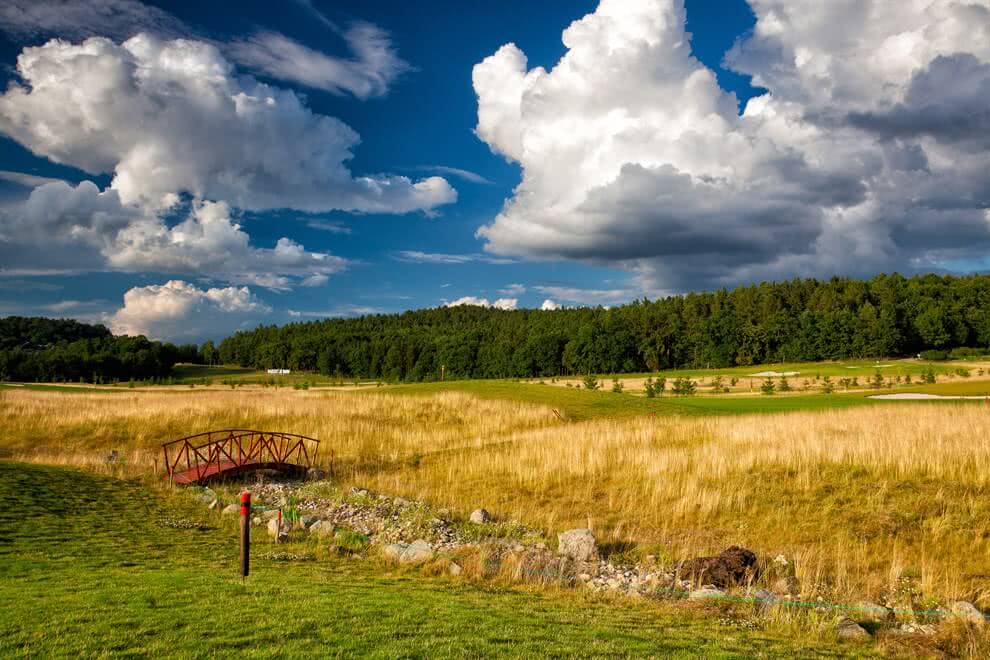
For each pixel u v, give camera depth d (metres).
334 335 164.62
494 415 36.72
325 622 6.77
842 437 21.39
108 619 6.57
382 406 37.59
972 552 12.91
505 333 143.50
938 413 26.59
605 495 18.83
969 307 107.88
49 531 12.27
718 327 123.62
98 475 19.45
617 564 12.88
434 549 13.12
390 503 18.47
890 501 15.66
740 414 33.62
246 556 8.98
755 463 19.33
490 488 20.55
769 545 14.18
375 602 8.01
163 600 7.51
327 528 14.52
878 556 13.15
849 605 9.76
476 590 9.79
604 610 8.91
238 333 188.25
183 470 21.61
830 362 110.06
